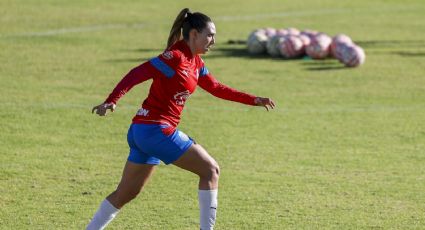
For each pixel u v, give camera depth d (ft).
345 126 139.64
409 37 249.34
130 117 142.92
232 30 252.21
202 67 80.18
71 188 102.27
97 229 78.59
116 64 191.21
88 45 215.31
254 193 101.30
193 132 133.49
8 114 141.18
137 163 77.87
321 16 289.94
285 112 149.48
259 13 290.15
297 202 97.71
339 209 95.09
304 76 185.26
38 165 112.37
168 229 87.15
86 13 270.67
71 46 212.64
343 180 107.76
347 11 305.12
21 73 176.76
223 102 156.97
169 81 75.66
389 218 91.86
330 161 117.60
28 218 89.86
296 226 88.63
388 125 140.87
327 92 168.25
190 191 102.17
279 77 183.21
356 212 94.02
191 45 77.30
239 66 195.62
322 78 183.32
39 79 171.73
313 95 164.96
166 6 296.92
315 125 140.05
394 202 98.17
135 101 155.33
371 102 159.63
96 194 99.96
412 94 167.94
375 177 109.40
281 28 260.42
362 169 113.39
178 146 76.18
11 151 119.24
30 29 235.40
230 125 138.92
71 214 91.76
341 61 199.11
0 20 248.11
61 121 138.31
